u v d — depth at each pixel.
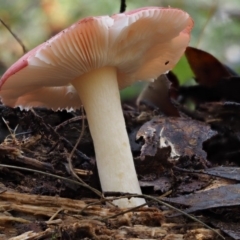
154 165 0.23
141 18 0.19
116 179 0.21
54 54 0.19
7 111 0.26
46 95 0.24
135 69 0.23
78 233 0.19
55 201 0.20
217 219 0.20
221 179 0.22
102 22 0.19
